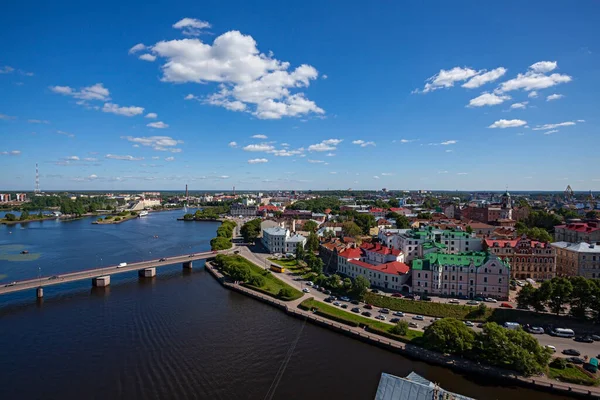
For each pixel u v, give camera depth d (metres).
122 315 162.25
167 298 187.62
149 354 125.94
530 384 107.06
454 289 174.75
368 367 118.50
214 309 171.62
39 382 108.69
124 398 101.69
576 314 146.38
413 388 71.94
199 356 124.94
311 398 101.88
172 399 101.31
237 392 104.56
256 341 136.88
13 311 166.75
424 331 133.75
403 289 182.50
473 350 120.62
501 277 168.12
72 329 146.50
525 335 115.38
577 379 106.62
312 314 160.12
